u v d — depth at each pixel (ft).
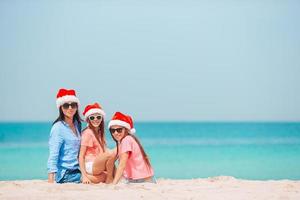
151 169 32.63
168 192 28.27
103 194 27.27
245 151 88.99
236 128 236.43
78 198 26.25
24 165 62.54
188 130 216.13
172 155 82.43
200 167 61.05
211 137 153.79
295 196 27.53
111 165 32.01
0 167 60.23
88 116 32.91
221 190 29.48
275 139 134.10
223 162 67.46
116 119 32.19
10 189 29.19
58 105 32.76
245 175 51.62
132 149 31.99
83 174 32.09
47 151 89.61
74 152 32.83
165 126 270.67
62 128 32.63
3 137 143.74
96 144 32.94
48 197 26.50
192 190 29.30
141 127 253.44
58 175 32.76
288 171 54.85
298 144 107.45
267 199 26.73
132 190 28.53
